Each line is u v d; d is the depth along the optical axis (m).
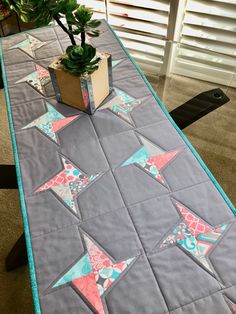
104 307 0.52
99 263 0.57
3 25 1.93
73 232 0.62
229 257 0.57
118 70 1.02
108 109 0.89
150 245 0.59
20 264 1.10
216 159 1.39
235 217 0.63
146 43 1.29
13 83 0.99
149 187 0.69
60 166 0.75
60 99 0.90
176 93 1.23
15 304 1.04
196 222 0.62
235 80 1.26
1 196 1.31
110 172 0.73
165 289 0.54
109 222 0.63
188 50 1.31
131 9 1.58
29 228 0.63
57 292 0.54
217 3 1.41
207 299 0.52
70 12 0.72
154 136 0.81
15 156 0.78
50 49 1.11
